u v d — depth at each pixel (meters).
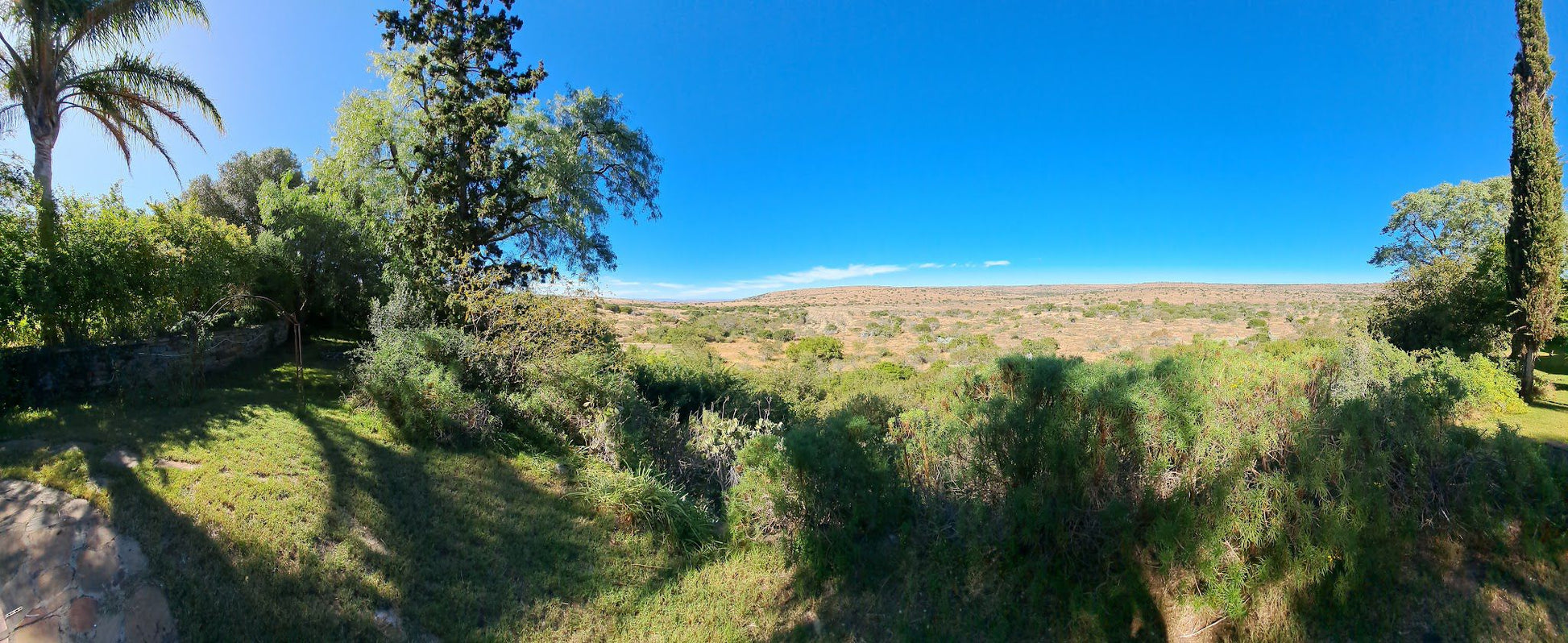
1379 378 6.82
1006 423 4.24
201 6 9.82
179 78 10.16
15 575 3.58
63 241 7.83
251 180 22.45
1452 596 3.47
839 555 4.41
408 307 10.34
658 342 35.50
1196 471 3.82
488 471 6.60
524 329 9.60
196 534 4.21
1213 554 3.40
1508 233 13.09
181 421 6.35
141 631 3.44
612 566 5.02
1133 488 3.89
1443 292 15.60
